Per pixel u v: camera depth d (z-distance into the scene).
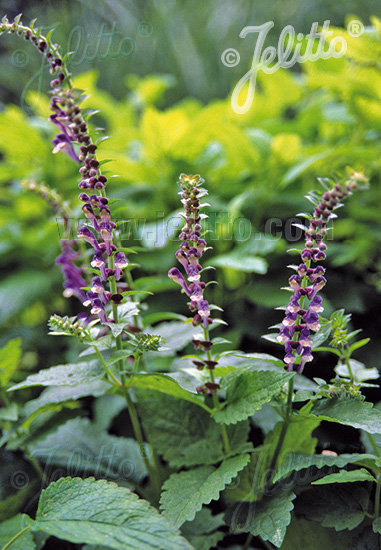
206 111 1.16
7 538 0.85
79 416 0.92
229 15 2.15
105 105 1.46
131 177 1.22
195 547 0.85
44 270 1.29
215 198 1.19
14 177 1.38
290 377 0.80
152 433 0.87
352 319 1.13
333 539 0.82
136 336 0.81
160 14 2.06
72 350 1.11
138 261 1.10
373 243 1.16
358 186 0.79
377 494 0.81
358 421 0.78
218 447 0.86
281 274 1.12
